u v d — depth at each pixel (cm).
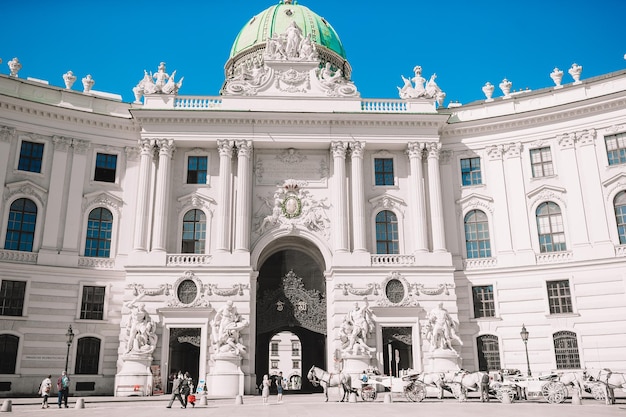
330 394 3962
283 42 4741
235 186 4434
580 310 4084
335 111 4519
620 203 4181
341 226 4350
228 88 4578
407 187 4594
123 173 4522
